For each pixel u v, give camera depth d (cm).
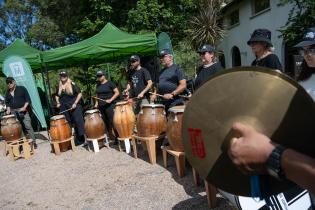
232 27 2094
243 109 86
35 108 898
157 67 1129
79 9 2323
